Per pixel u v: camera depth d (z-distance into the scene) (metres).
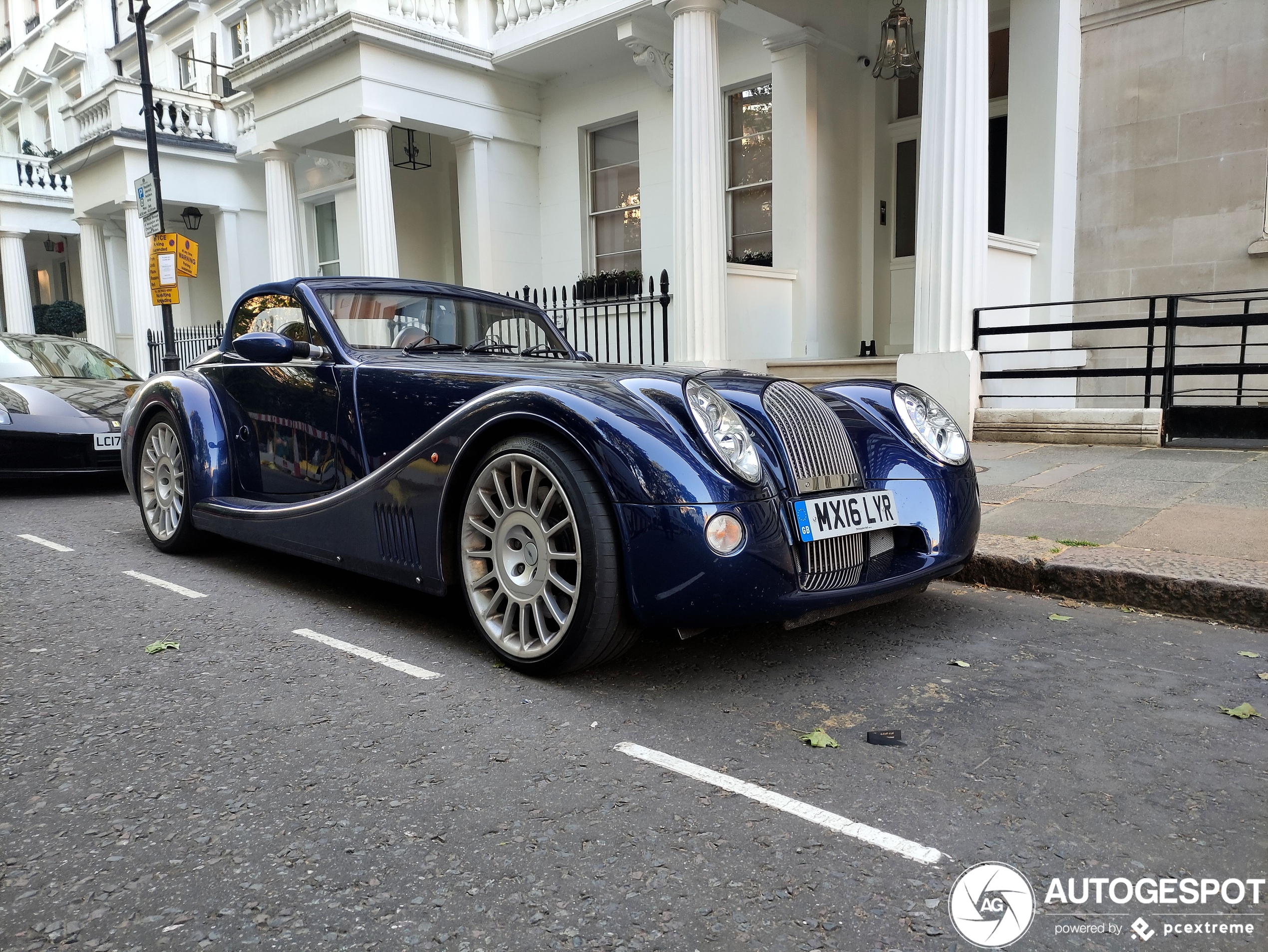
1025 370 7.05
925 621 3.23
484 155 11.67
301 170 14.43
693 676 2.68
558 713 2.40
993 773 2.04
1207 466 5.49
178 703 2.48
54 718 2.38
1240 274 7.59
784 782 2.00
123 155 14.20
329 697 2.52
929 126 7.05
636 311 11.02
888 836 1.77
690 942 1.45
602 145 11.90
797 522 2.56
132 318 17.14
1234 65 7.46
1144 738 2.22
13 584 3.83
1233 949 1.43
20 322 18.06
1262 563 3.35
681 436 2.44
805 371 8.84
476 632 3.13
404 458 2.95
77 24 21.19
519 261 12.20
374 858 1.70
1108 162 8.15
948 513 2.99
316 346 3.52
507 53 11.14
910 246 9.84
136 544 4.68
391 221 10.76
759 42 9.83
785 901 1.56
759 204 10.27
